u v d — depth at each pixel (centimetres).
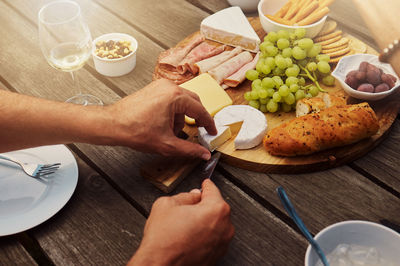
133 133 111
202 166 121
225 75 149
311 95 138
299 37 146
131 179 120
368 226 89
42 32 126
